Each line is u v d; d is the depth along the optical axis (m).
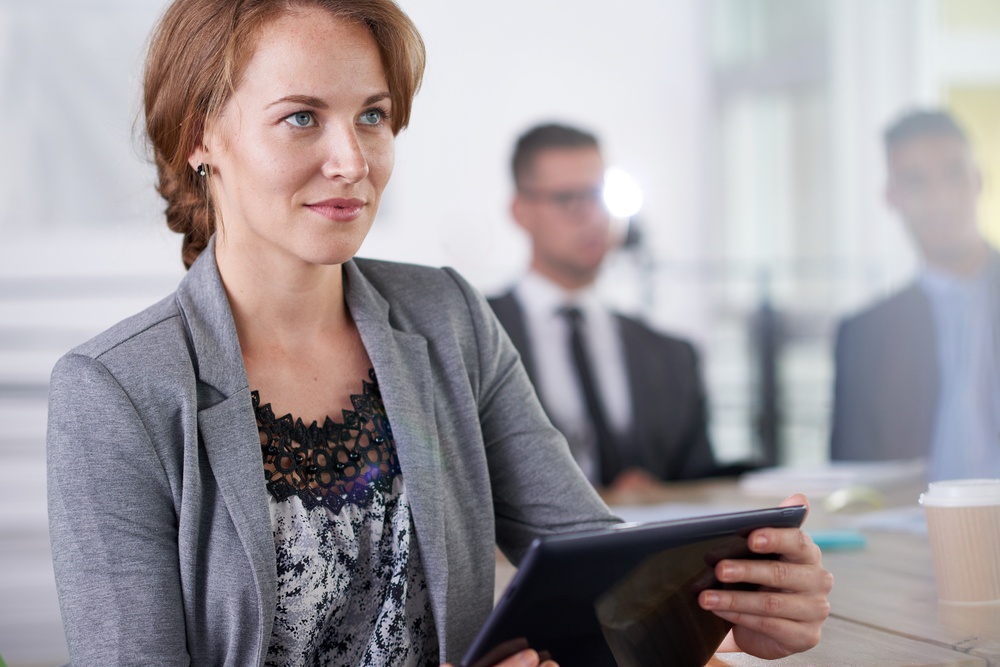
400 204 4.79
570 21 4.98
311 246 1.01
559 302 3.51
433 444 1.10
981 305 3.39
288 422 1.06
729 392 4.96
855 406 3.36
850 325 3.41
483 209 4.88
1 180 4.18
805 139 4.98
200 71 1.01
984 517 1.25
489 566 1.14
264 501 1.00
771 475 2.45
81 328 4.24
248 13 0.99
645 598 0.91
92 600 0.95
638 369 3.47
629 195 3.53
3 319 4.18
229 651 0.99
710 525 0.90
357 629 1.08
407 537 1.07
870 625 1.18
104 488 0.97
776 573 0.96
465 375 1.17
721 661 1.08
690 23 5.12
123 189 3.95
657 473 3.43
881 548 1.60
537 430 1.23
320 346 1.11
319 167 0.99
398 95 1.06
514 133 4.92
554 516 1.20
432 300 1.20
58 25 4.21
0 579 3.97
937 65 4.80
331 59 0.99
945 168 3.44
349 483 1.06
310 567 1.02
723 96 5.17
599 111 5.04
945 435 3.33
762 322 4.85
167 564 0.98
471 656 0.84
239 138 1.00
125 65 4.26
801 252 5.01
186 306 1.05
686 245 5.12
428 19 4.77
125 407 0.98
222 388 1.02
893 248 4.75
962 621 1.18
